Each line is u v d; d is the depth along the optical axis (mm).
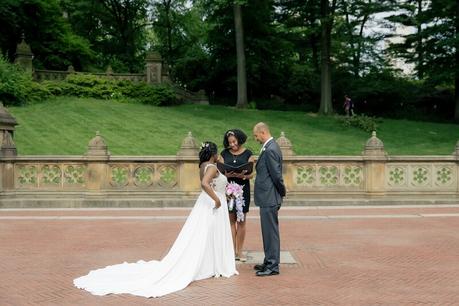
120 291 6445
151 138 24734
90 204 14523
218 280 7055
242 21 37188
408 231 10844
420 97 40750
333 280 6996
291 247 9227
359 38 36969
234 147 8305
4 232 10734
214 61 41188
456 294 6324
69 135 24094
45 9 38469
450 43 33469
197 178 14883
